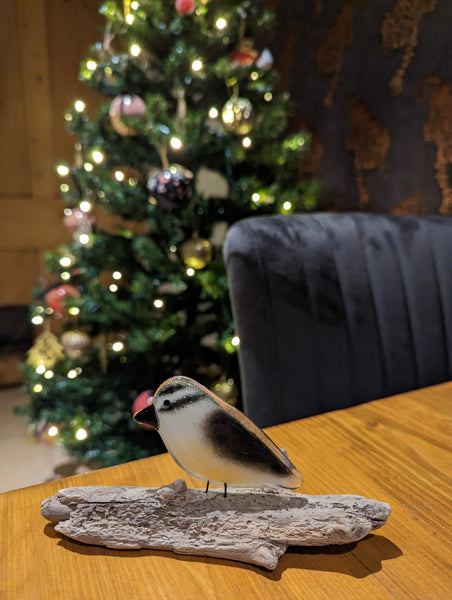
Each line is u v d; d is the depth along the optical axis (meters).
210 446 0.43
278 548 0.42
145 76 1.57
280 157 1.62
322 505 0.45
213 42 1.52
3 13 2.54
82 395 1.75
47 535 0.46
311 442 0.64
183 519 0.44
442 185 1.50
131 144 1.60
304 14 1.97
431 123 1.50
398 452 0.61
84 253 1.65
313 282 1.09
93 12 2.68
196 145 1.53
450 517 0.48
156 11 1.48
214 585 0.39
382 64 1.64
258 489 0.48
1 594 0.39
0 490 1.71
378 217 1.22
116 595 0.38
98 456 1.69
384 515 0.44
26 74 2.63
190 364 1.76
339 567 0.41
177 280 1.57
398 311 1.18
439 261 1.21
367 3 1.65
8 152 2.69
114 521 0.44
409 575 0.40
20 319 2.84
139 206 1.59
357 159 1.82
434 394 0.80
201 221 1.63
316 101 1.99
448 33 1.39
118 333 1.78
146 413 0.46
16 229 2.76
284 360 1.07
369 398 1.16
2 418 2.34
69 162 2.79
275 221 1.12
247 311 1.06
